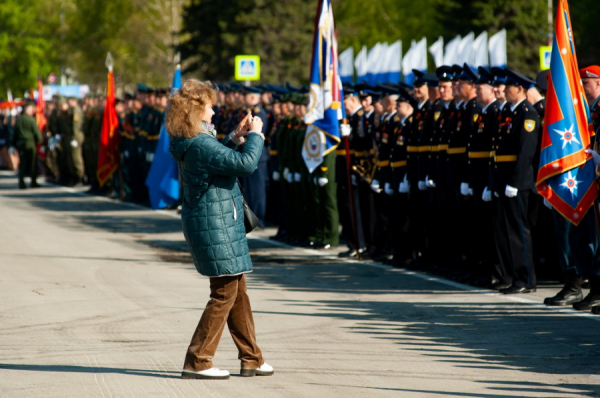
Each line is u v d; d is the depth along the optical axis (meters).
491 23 81.12
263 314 17.77
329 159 28.00
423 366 13.66
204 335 12.88
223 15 82.19
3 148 72.06
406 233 24.20
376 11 111.75
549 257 21.91
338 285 21.36
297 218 29.88
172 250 28.17
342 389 12.38
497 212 20.09
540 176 18.05
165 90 41.34
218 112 35.81
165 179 35.16
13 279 22.00
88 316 17.52
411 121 23.62
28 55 117.56
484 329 16.28
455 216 21.91
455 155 21.45
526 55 80.81
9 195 48.66
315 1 83.50
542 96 22.05
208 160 12.34
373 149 25.25
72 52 123.38
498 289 20.39
